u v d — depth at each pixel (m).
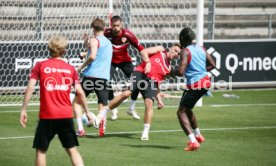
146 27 39.19
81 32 37.47
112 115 28.27
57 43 16.62
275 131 26.00
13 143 22.80
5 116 28.56
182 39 21.94
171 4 39.91
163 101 33.66
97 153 21.38
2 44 33.38
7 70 33.62
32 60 33.97
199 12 31.53
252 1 44.09
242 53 37.50
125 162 20.02
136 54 35.16
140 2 39.16
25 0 36.75
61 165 19.52
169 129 26.19
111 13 32.69
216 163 20.09
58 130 16.50
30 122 27.20
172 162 20.11
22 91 34.09
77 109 24.23
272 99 34.81
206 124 27.39
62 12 37.34
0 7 36.44
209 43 36.69
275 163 20.20
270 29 41.72
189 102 21.86
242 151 22.03
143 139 23.84
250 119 28.75
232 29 43.53
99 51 24.14
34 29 36.84
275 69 38.28
